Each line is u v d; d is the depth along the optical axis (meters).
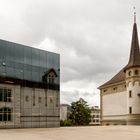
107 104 74.75
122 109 68.44
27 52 47.56
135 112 62.81
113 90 72.69
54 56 51.84
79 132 33.31
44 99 49.06
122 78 69.69
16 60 45.78
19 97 45.34
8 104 43.88
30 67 47.66
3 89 43.53
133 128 43.00
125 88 67.88
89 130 37.59
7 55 44.69
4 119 43.12
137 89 63.28
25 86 46.53
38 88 48.38
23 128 44.22
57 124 50.38
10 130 38.09
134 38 69.00
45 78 49.75
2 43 44.22
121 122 68.44
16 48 46.06
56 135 28.61
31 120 46.62
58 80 51.88
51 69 50.91
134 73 64.06
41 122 48.06
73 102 97.75
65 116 161.50
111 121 72.31
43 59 49.88
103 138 25.47
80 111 95.19
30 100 46.94
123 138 25.52
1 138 25.16
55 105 50.62
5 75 44.03
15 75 45.38
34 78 48.03
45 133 31.44
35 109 47.44
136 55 66.50
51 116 49.69
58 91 51.53
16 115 44.66
